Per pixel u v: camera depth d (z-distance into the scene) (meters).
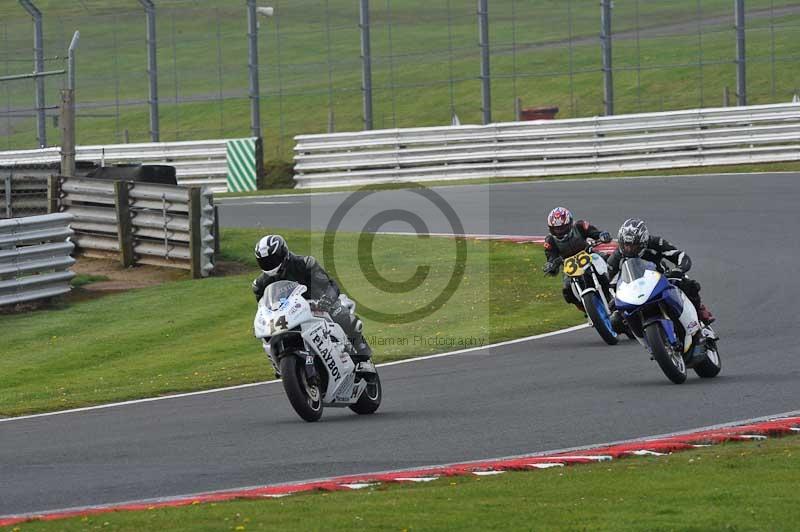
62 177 83.81
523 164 113.75
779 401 36.34
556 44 177.00
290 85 173.75
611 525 21.77
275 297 36.81
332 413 39.00
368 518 22.70
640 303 40.09
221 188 125.81
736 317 53.69
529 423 34.81
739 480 25.58
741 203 86.62
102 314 66.88
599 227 81.56
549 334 53.59
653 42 174.50
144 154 129.00
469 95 164.88
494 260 73.44
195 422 37.97
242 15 181.62
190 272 76.06
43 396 47.72
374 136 120.31
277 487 27.14
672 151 108.81
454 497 24.78
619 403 37.16
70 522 23.48
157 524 22.84
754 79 157.00
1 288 67.69
